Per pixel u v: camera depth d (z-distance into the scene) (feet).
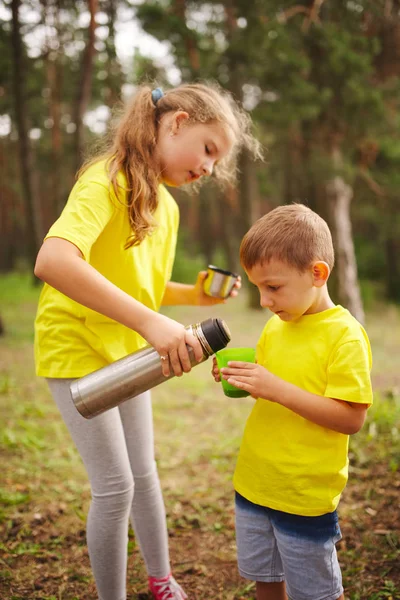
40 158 51.37
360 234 53.98
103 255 6.27
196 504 9.98
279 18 23.04
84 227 5.53
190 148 6.28
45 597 7.43
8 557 8.38
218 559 8.41
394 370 20.58
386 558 8.04
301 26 23.27
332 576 5.48
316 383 5.38
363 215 38.34
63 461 12.06
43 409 15.80
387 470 10.91
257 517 5.65
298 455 5.37
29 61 34.09
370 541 8.51
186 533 9.16
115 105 7.01
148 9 23.94
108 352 6.33
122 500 6.28
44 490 10.65
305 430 5.38
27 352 24.22
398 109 25.76
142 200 6.11
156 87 6.89
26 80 36.01
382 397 15.85
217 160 6.57
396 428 12.71
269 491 5.49
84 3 26.58
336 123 24.75
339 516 9.34
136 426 6.93
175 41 25.09
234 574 8.04
